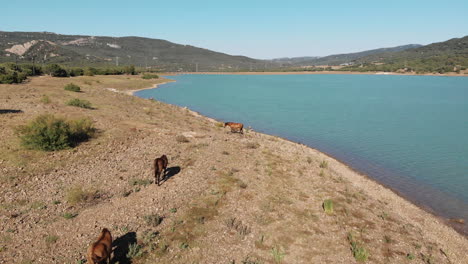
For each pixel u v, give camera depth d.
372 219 14.13
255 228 12.12
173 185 15.26
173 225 11.72
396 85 146.88
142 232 11.07
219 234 11.48
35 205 12.01
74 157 17.58
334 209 14.45
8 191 12.80
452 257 12.22
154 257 9.84
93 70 135.12
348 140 36.19
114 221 11.59
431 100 83.00
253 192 15.32
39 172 14.99
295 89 118.50
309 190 16.58
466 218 17.27
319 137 37.66
